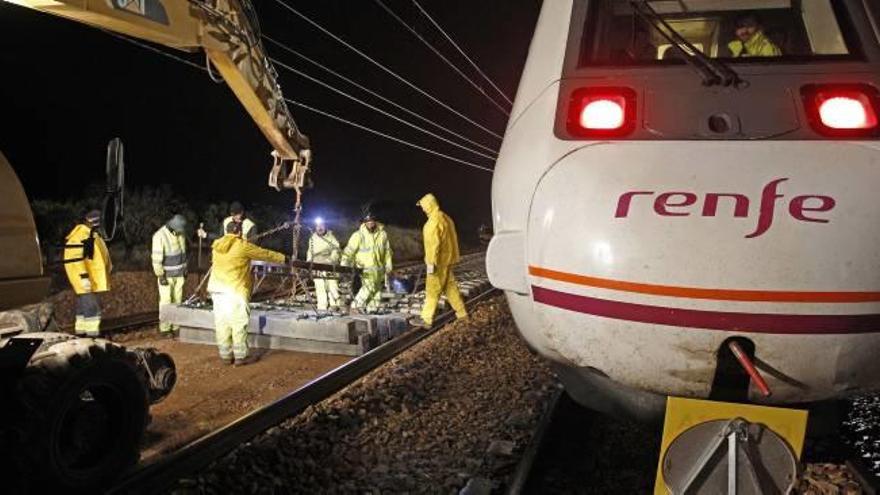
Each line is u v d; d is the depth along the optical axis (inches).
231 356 371.9
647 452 225.9
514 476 197.6
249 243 367.2
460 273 768.9
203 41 272.4
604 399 161.8
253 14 322.7
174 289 447.8
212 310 409.4
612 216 136.3
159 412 292.2
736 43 189.0
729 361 136.6
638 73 157.3
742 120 145.3
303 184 382.3
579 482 207.3
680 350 133.3
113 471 209.2
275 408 270.4
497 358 371.2
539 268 145.3
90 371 201.9
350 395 297.4
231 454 233.5
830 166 134.4
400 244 1162.6
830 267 126.3
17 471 188.9
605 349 139.6
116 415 213.5
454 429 262.5
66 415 200.8
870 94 145.9
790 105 146.2
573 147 148.6
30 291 183.9
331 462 234.5
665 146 143.2
